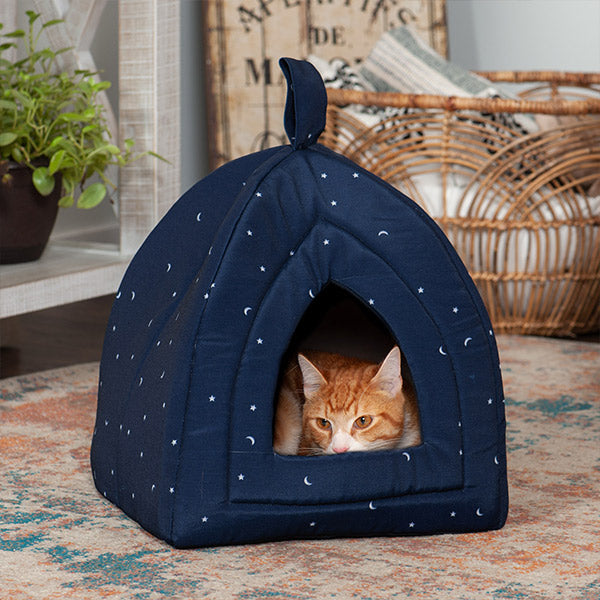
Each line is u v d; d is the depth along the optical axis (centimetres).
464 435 128
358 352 226
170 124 233
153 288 142
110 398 143
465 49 344
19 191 209
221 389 121
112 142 234
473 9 343
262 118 291
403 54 275
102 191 216
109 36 285
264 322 122
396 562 121
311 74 129
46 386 202
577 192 265
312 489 123
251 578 116
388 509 126
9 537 128
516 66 338
